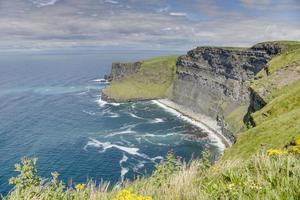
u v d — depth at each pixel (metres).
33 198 7.89
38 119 186.50
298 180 6.27
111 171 113.94
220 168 8.45
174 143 153.38
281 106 81.12
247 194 6.29
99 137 155.88
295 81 115.12
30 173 8.98
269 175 6.82
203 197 6.57
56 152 129.12
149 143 150.62
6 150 128.38
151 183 8.59
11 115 195.12
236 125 177.75
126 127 179.25
